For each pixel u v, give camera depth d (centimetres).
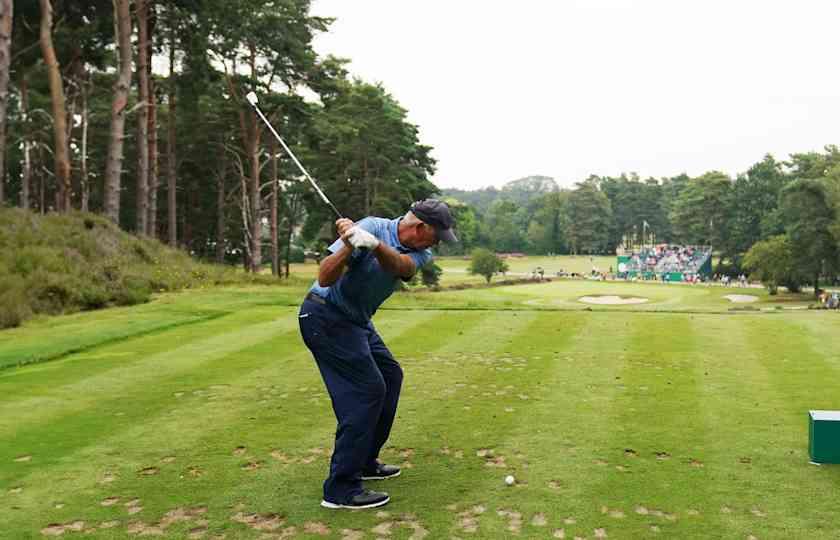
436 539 318
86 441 473
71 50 2881
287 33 3091
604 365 716
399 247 377
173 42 3025
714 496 365
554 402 565
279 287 1761
